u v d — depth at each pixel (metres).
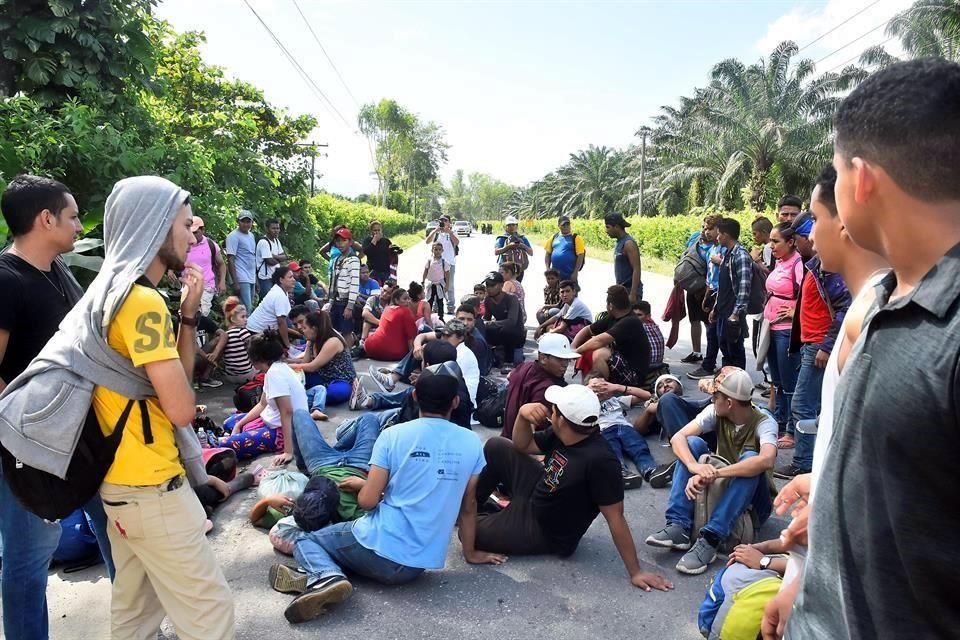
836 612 1.19
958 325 0.97
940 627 1.04
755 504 3.91
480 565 3.80
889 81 1.12
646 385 6.50
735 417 3.96
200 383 7.36
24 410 2.17
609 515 3.57
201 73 14.94
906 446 1.01
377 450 3.55
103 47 7.10
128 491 2.27
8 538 2.57
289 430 5.12
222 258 8.94
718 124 33.62
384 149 73.38
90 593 3.47
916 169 1.07
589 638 3.15
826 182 1.60
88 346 2.19
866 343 1.12
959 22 23.20
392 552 3.40
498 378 7.36
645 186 46.66
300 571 3.45
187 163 7.81
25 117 5.88
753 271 7.00
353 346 9.60
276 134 15.62
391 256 12.69
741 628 2.66
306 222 16.17
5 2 6.39
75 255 5.39
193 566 2.37
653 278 21.30
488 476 4.07
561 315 8.37
